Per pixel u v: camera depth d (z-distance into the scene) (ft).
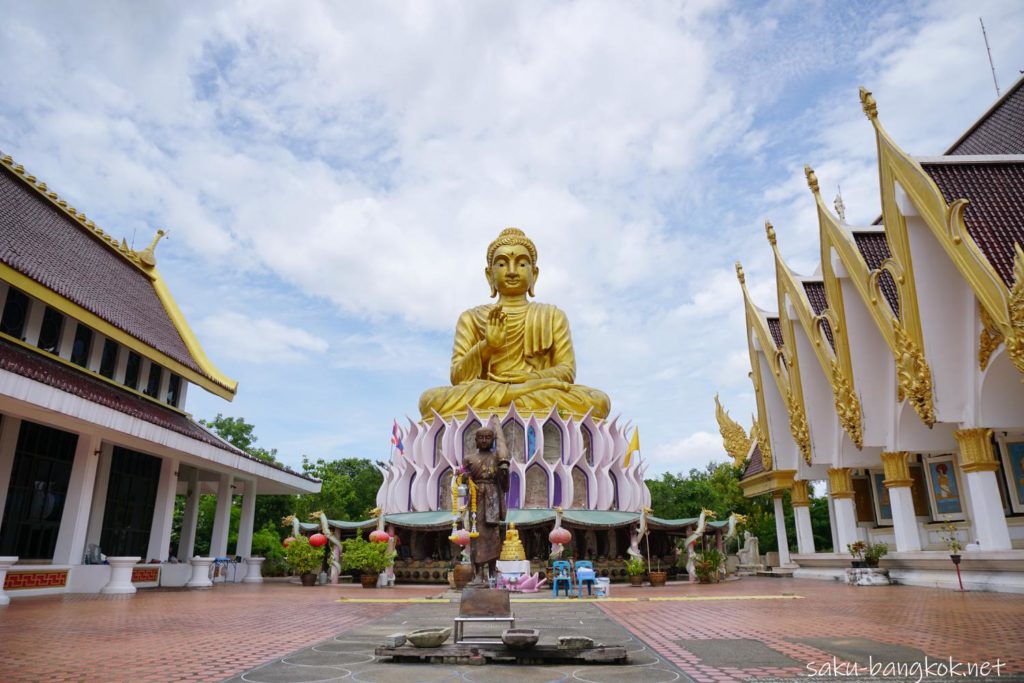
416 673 21.86
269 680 20.67
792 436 87.61
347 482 165.78
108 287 77.20
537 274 115.24
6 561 47.78
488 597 27.55
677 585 77.71
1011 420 51.55
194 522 90.17
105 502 70.33
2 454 57.36
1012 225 48.26
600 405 100.68
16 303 59.82
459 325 109.60
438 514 86.53
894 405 64.34
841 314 65.87
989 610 38.78
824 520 151.33
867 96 55.01
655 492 168.76
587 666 23.06
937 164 52.95
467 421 94.07
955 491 77.82
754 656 24.93
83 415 52.31
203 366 88.79
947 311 52.85
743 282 93.97
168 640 30.09
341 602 53.67
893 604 44.60
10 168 69.97
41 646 28.04
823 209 66.28
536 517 82.64
